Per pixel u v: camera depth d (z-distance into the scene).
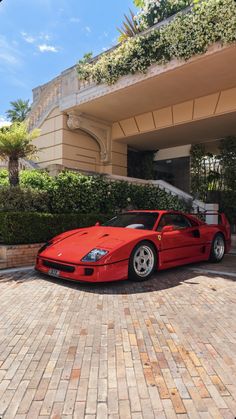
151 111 10.94
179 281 5.04
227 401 1.92
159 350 2.60
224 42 6.86
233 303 3.90
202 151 13.06
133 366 2.34
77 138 11.36
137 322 3.23
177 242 5.72
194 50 7.35
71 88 10.55
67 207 7.68
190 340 2.80
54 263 4.92
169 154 14.35
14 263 6.04
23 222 6.34
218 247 7.02
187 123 10.20
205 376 2.21
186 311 3.58
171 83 8.73
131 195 9.41
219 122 10.07
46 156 11.50
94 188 8.33
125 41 9.11
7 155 7.29
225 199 11.44
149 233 5.20
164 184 11.03
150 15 10.62
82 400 1.92
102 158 12.04
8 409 1.83
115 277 4.58
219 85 8.84
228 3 6.77
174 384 2.10
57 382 2.11
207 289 4.55
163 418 1.76
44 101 12.01
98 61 9.51
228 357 2.49
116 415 1.79
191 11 7.68
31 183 7.45
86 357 2.47
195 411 1.83
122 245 4.72
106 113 11.10
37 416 1.77
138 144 13.10
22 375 2.20
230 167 11.61
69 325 3.12
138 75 8.64
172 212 6.16
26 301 3.88
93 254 4.55
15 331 2.96
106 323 3.19
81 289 4.47
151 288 4.57
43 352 2.54
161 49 8.04
